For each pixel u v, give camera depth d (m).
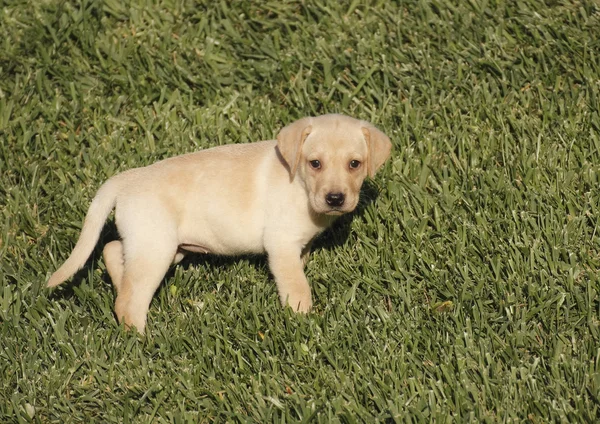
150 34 9.18
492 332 6.05
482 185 7.38
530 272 6.55
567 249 6.71
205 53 9.02
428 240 6.99
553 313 6.22
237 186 6.45
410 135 8.05
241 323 6.43
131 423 5.64
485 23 9.03
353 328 6.20
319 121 6.34
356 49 8.96
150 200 6.29
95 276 6.93
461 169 7.62
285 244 6.40
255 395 5.71
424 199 7.32
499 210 7.17
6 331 6.37
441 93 8.37
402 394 5.67
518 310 6.24
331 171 6.18
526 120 8.05
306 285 6.39
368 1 9.41
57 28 9.23
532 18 8.98
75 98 8.60
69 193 7.64
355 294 6.60
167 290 6.70
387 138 6.41
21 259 7.05
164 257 6.29
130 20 9.38
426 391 5.62
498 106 8.19
